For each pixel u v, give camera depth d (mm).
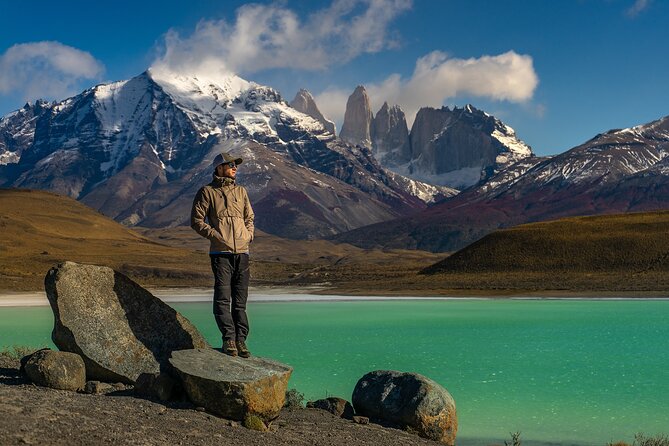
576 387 21344
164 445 7938
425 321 48875
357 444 10031
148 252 192750
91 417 8422
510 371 24547
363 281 128875
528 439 15000
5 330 40031
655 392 20375
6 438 7027
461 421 16688
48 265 147875
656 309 60844
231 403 9773
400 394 12414
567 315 54062
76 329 10703
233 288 10906
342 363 26422
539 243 124312
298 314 57156
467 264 124812
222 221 10547
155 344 11148
